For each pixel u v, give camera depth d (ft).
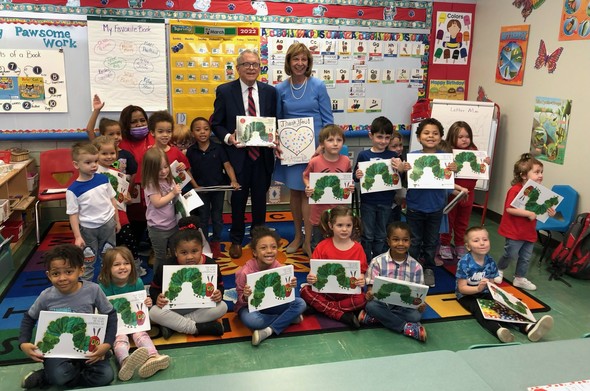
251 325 9.13
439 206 11.34
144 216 13.04
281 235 14.73
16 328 9.22
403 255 9.78
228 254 13.19
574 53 13.06
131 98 15.07
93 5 14.28
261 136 11.99
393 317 9.39
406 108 17.48
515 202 11.16
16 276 11.52
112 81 14.82
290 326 9.55
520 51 15.11
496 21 16.20
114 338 7.52
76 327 7.21
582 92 12.85
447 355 5.90
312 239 12.27
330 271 9.44
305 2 15.75
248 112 12.28
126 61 14.79
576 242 12.04
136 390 5.15
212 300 8.96
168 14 14.85
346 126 17.04
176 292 8.89
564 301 10.89
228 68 15.53
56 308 7.36
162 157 10.31
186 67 15.25
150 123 12.21
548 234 13.09
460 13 17.12
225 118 12.47
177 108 15.47
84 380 7.53
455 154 12.32
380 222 11.90
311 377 5.41
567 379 5.47
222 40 15.33
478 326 9.70
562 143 13.60
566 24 13.28
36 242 13.64
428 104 16.88
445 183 11.19
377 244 12.02
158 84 15.17
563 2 13.37
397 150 13.44
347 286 9.46
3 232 12.80
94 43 14.46
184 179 11.45
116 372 7.88
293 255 13.17
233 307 10.30
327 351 8.73
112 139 11.20
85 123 14.96
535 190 11.01
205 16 15.14
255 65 11.85
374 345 8.96
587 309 10.52
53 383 7.45
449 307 10.46
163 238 10.58
